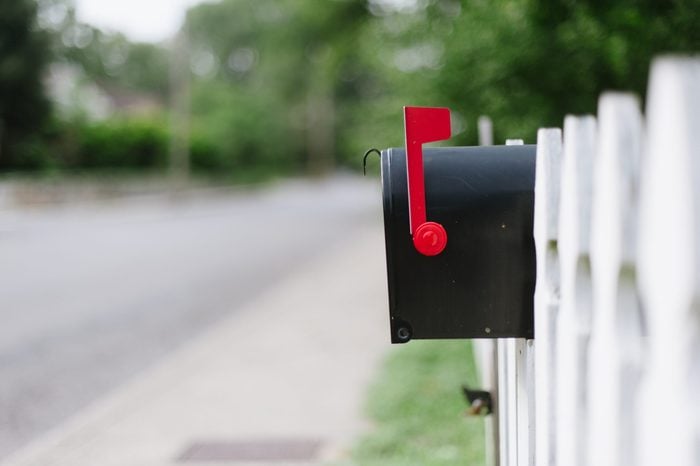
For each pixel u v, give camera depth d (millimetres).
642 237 1260
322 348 7539
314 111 76500
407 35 9781
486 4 6820
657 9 5387
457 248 2402
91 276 13523
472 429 4914
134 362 7398
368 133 13086
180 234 22312
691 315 1078
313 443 4824
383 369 6461
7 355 7719
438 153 2486
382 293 10992
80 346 8102
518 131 7148
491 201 2398
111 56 67688
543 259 2102
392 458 4465
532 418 2375
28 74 33906
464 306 2416
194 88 59312
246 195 51219
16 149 34688
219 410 5594
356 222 26938
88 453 4770
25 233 22266
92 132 39719
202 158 48844
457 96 8570
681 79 1032
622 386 1438
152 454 4719
